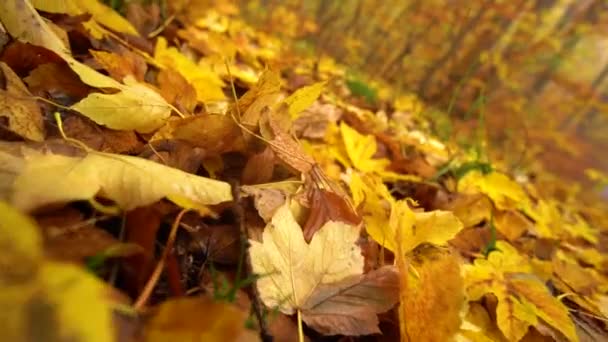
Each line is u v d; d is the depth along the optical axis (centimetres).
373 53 182
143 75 32
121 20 38
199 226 20
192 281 18
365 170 40
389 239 24
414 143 60
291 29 166
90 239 15
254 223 21
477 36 166
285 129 27
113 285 15
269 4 169
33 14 25
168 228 19
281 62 81
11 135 19
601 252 56
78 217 16
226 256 20
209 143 25
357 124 54
